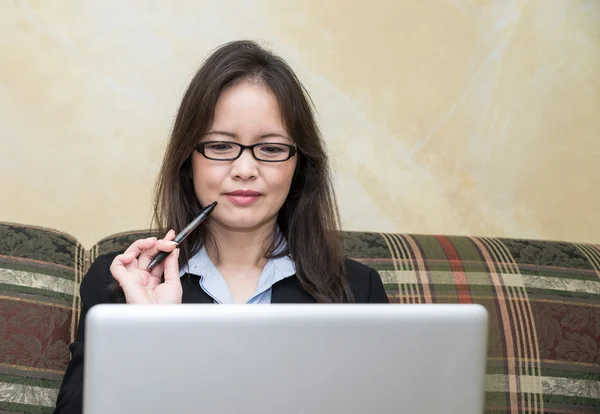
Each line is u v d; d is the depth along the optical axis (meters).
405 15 2.21
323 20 2.18
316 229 1.54
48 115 2.08
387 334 0.82
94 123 2.10
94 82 2.09
